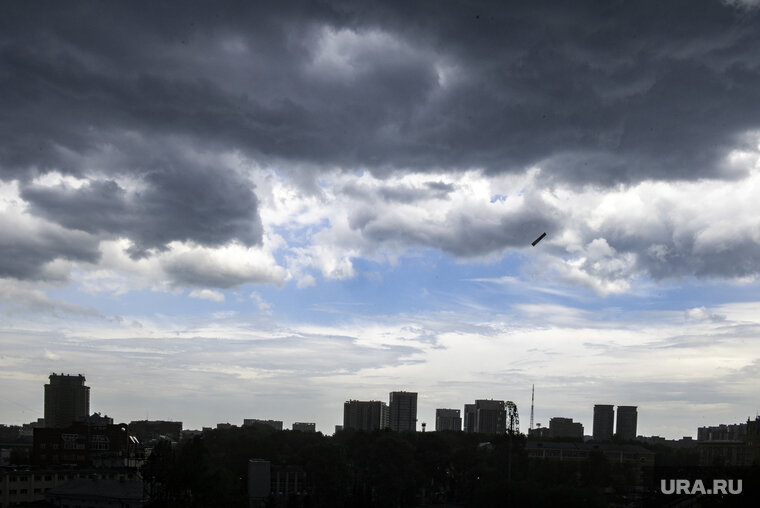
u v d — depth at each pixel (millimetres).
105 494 157875
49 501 165000
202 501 149750
